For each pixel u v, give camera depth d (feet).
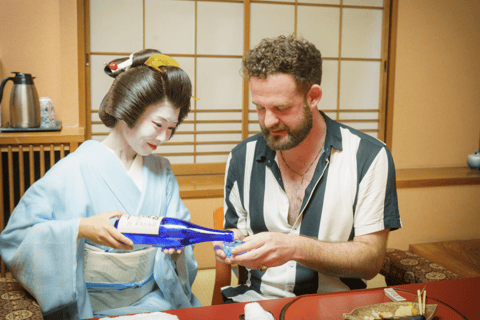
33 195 3.72
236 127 10.74
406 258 5.16
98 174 3.89
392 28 11.12
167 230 3.24
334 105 11.30
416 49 11.41
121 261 3.84
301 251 3.46
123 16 9.66
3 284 3.73
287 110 3.55
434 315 2.80
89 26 9.49
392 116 11.52
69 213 3.75
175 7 9.91
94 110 9.78
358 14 11.02
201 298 7.91
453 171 11.42
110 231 3.27
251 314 2.56
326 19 10.84
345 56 11.14
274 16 10.50
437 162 12.10
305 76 3.48
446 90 11.80
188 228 3.42
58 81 9.50
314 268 3.66
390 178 4.17
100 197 3.88
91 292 3.89
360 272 3.85
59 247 3.44
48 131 8.39
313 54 3.55
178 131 10.43
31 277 3.48
